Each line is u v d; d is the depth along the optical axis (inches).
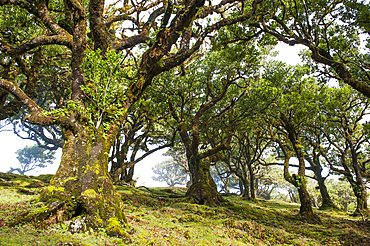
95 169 269.1
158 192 1020.5
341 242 414.0
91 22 379.2
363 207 916.0
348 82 595.8
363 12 578.2
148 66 359.9
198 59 821.2
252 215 573.0
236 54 681.0
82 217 232.2
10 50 346.3
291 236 415.2
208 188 655.8
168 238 259.0
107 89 308.2
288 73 849.5
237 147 1542.8
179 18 359.9
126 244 208.1
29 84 737.6
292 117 786.8
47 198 247.1
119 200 270.4
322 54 652.7
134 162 943.0
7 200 297.3
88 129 292.7
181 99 846.5
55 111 306.7
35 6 370.6
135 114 938.7
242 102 758.5
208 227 373.4
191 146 735.7
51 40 354.3
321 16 640.4
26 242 171.8
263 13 631.2
